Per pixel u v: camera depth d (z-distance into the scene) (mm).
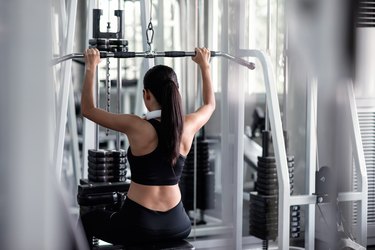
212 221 4641
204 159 4605
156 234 2781
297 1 2059
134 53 2924
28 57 1603
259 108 5902
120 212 2826
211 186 4641
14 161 1622
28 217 1654
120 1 4207
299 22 2061
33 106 1621
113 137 6016
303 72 3598
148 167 2760
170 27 4902
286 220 3420
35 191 1652
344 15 2008
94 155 3271
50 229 1706
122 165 3299
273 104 3520
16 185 1634
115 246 2949
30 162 1636
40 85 1623
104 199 3164
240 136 3838
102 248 2914
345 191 2441
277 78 4398
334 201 2410
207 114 2977
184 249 2775
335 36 2018
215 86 4520
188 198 4613
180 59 4391
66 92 3354
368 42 2035
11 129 1613
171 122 2738
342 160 2244
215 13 4234
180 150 2816
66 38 3537
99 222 2867
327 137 2152
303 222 4273
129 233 2770
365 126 4031
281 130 3490
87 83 2826
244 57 3887
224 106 4004
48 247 1702
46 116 1641
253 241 4238
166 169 2785
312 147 3666
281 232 3428
